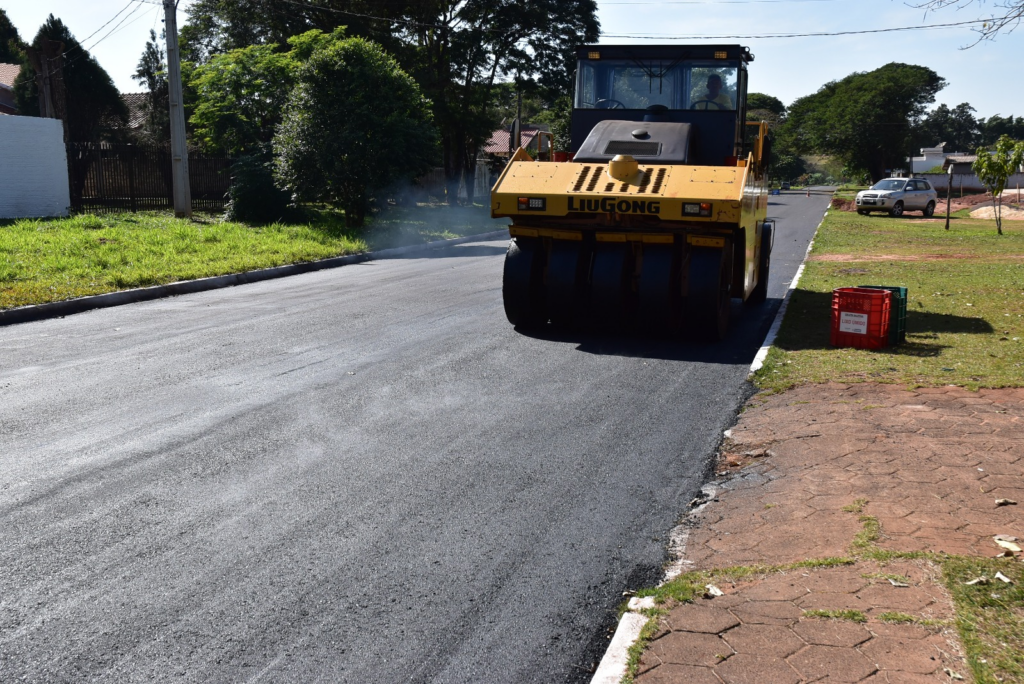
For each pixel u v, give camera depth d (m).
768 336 9.91
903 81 95.19
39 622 3.80
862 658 3.27
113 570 4.27
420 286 14.38
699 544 4.57
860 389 7.32
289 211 25.17
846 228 29.77
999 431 6.04
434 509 5.03
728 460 5.85
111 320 11.03
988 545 4.25
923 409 6.61
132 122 44.72
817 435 6.12
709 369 8.52
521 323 10.47
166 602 3.97
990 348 8.95
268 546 4.54
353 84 23.42
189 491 5.26
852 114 95.31
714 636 3.48
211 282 14.51
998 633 3.41
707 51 10.80
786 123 106.75
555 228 9.93
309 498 5.17
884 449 5.72
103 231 19.28
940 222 35.09
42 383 7.73
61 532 4.68
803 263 18.19
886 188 40.75
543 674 3.45
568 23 43.06
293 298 13.01
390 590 4.10
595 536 4.70
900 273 16.09
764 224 12.77
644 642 3.46
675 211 9.05
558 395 7.47
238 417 6.73
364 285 14.58
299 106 23.70
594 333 10.30
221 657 3.55
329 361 8.62
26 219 21.81
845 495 4.98
